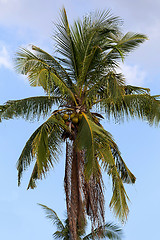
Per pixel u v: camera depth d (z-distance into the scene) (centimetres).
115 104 1794
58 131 1783
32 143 1653
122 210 1666
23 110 1769
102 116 1802
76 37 1805
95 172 1544
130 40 1800
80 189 1652
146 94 1784
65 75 1806
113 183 1694
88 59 1775
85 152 1572
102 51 1739
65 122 1733
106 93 1769
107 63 1791
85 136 1595
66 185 1678
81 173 1662
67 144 1727
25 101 1777
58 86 1752
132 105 1781
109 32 1806
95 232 1681
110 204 1675
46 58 1798
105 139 1590
